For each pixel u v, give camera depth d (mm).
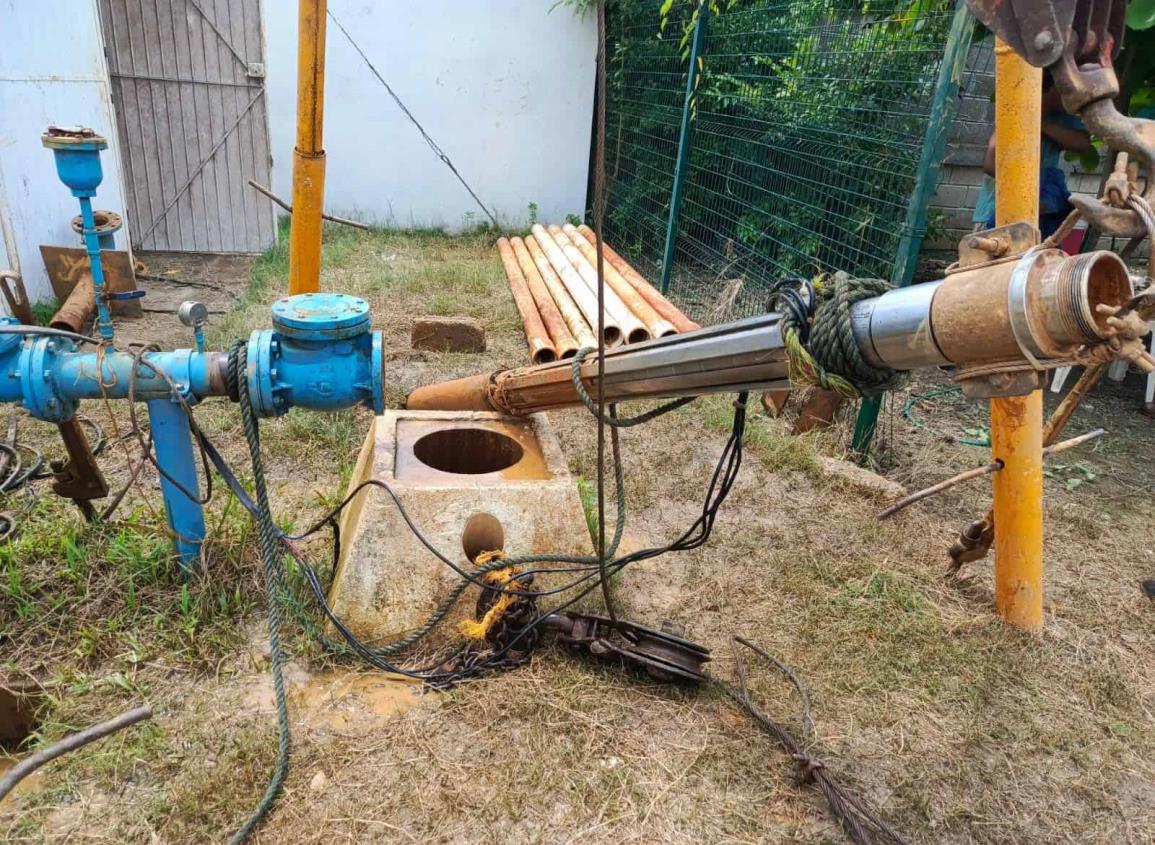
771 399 4875
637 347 2385
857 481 4070
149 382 2586
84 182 2432
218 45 7664
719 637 2975
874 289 1713
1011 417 2959
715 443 4543
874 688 2752
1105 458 4828
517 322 6238
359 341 2609
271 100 8867
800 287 1860
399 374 5207
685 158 6965
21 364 2506
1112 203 1361
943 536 3742
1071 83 1300
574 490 3002
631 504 3869
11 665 2576
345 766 2295
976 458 4629
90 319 5418
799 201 5512
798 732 2541
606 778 2316
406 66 8812
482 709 2516
